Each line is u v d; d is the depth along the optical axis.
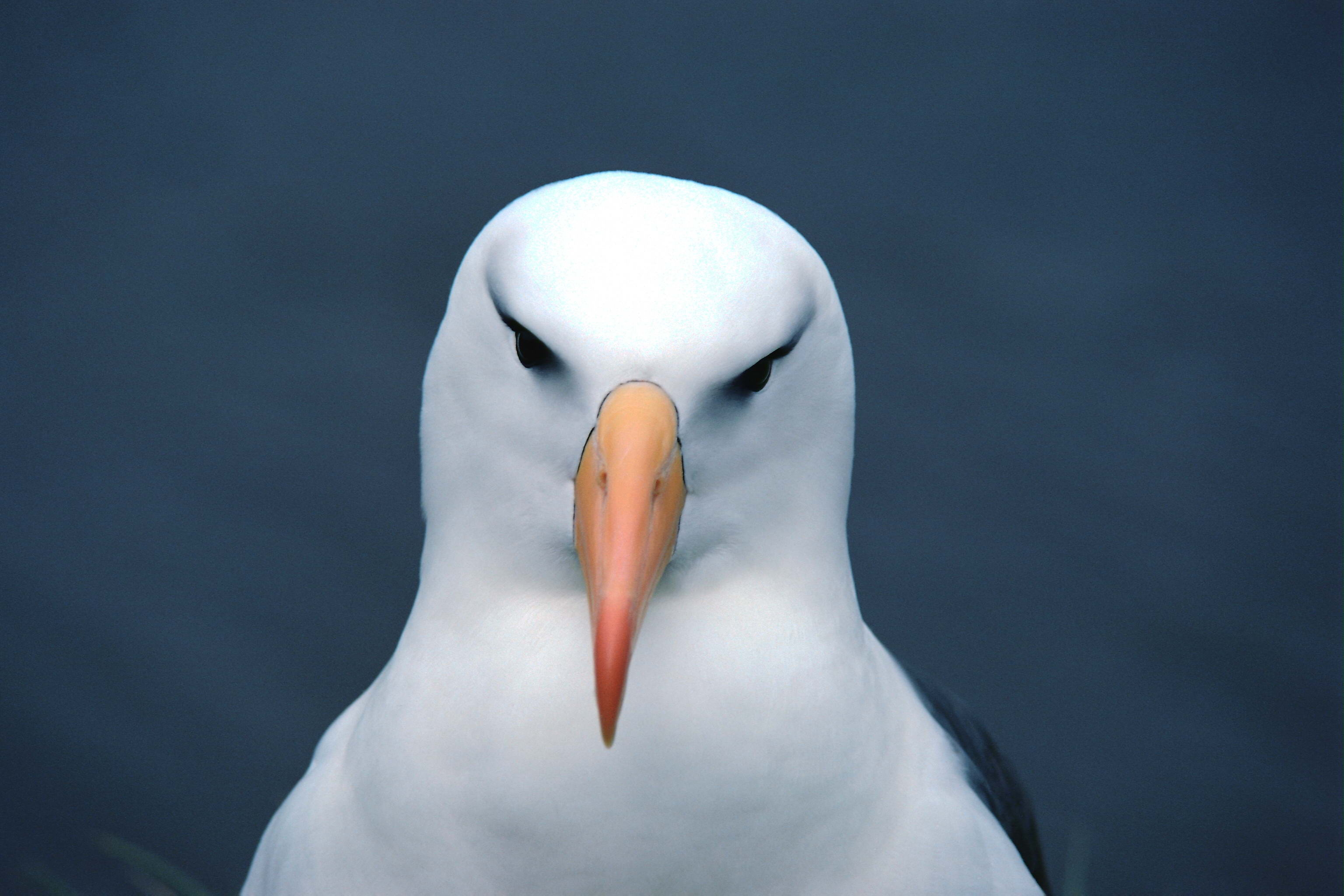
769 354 4.88
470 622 4.92
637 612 4.85
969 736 5.06
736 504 4.90
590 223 4.88
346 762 4.95
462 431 4.91
